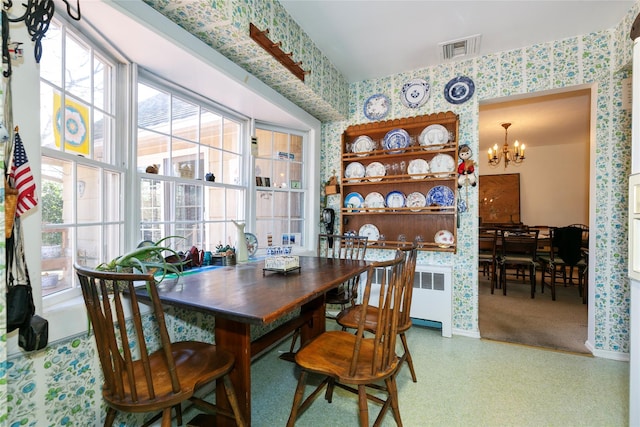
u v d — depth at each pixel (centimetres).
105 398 102
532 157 603
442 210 274
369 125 302
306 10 204
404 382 191
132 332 140
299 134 311
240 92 214
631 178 131
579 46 233
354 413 163
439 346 244
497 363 216
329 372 126
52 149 119
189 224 221
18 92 94
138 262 139
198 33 165
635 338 128
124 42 149
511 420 156
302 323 191
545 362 217
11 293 86
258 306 112
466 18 211
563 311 333
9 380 94
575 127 463
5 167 85
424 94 283
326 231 321
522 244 392
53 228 121
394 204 295
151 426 147
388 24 218
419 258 287
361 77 305
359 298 298
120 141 165
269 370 209
